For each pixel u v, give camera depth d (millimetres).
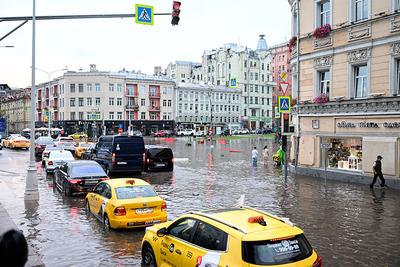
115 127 90250
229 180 23062
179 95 99938
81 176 16719
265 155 33062
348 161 23172
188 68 125625
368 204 15875
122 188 12062
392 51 20422
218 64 114750
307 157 25578
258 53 116000
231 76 111250
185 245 6816
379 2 21125
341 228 12125
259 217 6336
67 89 90562
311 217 13578
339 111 23281
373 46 21422
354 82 22828
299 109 26125
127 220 11305
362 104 21812
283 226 6270
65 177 17047
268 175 25547
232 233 6012
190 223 7039
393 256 9547
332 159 24266
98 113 89125
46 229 11773
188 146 57938
